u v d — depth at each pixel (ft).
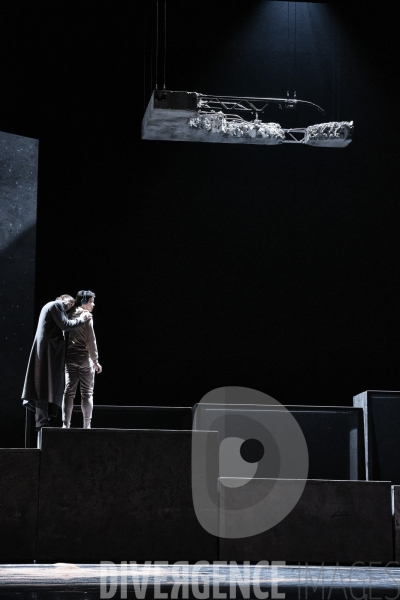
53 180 36.70
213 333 36.96
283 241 37.63
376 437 30.58
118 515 26.27
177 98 31.60
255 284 37.32
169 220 37.24
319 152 38.11
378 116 38.22
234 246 37.42
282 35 37.63
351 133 33.60
